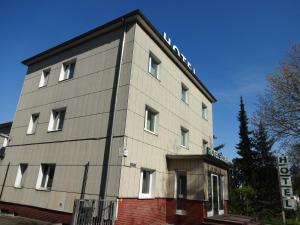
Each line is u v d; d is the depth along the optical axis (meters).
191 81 18.70
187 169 12.92
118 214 9.42
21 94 16.89
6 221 10.66
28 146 14.36
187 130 16.92
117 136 10.70
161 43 14.48
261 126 19.58
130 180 10.40
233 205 19.19
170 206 12.73
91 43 14.18
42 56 16.62
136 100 11.71
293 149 17.92
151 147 12.36
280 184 13.81
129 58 12.02
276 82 18.59
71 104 13.30
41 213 11.65
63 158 12.16
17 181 13.88
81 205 8.70
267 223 15.84
